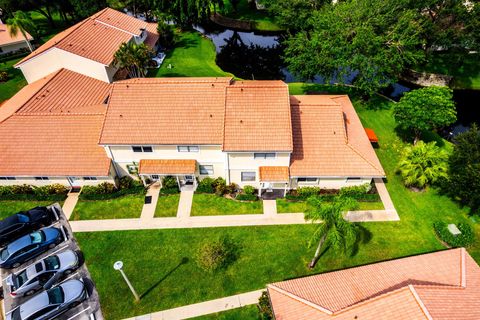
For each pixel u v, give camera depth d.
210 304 24.08
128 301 24.33
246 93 30.56
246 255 27.03
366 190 31.27
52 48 40.72
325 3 51.31
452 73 49.44
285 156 29.64
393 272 21.75
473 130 28.73
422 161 29.83
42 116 33.22
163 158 31.75
